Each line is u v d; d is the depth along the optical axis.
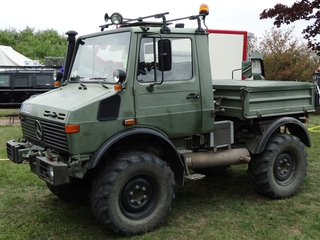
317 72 16.34
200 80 4.57
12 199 5.15
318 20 8.67
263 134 5.10
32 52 31.25
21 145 4.52
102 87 4.29
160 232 4.20
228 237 4.05
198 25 4.58
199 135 4.77
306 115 5.75
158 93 4.25
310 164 7.02
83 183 5.05
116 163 4.00
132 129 4.09
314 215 4.65
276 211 4.79
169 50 4.08
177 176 4.57
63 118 3.80
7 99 14.58
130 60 4.06
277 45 18.16
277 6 9.04
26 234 4.14
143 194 4.19
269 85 5.09
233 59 11.29
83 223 4.46
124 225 4.03
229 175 6.43
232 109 5.02
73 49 5.03
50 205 5.05
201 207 4.96
